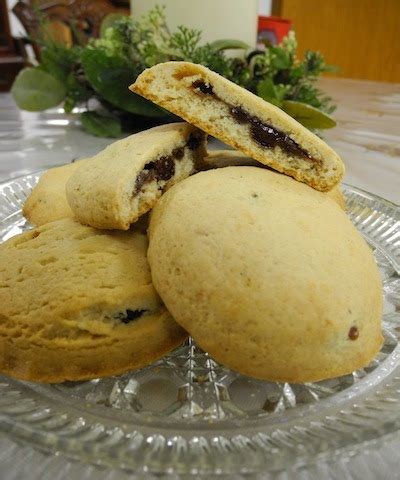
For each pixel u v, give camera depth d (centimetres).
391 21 61
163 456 10
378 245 18
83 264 13
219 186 13
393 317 15
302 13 63
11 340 12
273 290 11
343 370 12
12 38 44
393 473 11
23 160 28
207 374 13
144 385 12
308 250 12
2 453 11
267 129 16
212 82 15
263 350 11
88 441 10
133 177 14
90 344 12
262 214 12
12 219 20
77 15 44
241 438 10
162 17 30
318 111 26
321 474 11
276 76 30
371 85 50
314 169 15
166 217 13
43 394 12
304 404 12
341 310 12
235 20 32
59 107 38
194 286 12
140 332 13
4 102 40
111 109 33
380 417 11
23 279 13
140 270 13
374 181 25
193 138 16
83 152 29
